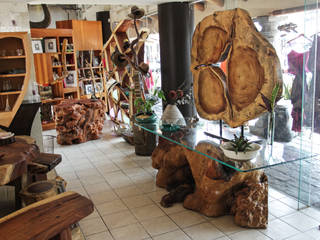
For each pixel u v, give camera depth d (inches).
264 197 115.6
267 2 124.3
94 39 328.5
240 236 110.7
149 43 258.8
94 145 236.8
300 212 125.6
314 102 113.9
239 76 124.2
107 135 265.3
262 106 115.0
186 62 184.7
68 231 73.4
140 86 199.2
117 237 113.3
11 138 120.0
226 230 114.9
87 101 254.2
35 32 281.1
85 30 321.1
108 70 272.4
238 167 91.1
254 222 114.4
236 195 119.6
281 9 118.8
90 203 78.4
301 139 114.6
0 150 111.0
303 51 111.6
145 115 160.6
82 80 320.5
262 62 114.1
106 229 118.9
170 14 178.2
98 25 330.0
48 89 293.0
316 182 127.7
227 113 131.5
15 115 169.3
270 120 110.9
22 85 174.4
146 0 171.8
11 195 125.3
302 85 112.7
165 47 184.1
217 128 141.4
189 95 165.9
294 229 113.9
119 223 122.8
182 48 182.2
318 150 115.6
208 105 143.3
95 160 201.5
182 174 147.6
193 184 143.8
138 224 121.5
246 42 120.3
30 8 370.3
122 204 138.6
